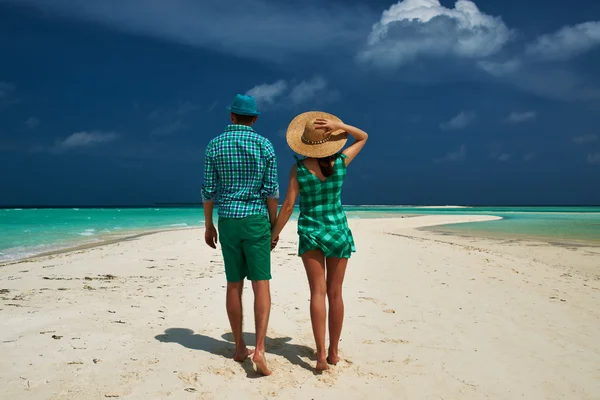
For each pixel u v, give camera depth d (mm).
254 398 3051
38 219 29406
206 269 8484
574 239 17406
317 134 3498
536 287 7266
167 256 10359
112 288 6465
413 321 5047
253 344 4141
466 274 8133
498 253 12203
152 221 29828
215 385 3215
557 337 4641
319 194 3596
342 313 3682
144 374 3316
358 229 21797
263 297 3506
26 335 4035
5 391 2959
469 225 27438
